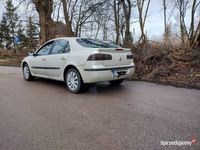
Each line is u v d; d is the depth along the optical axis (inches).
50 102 203.3
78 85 233.3
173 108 181.2
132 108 182.4
